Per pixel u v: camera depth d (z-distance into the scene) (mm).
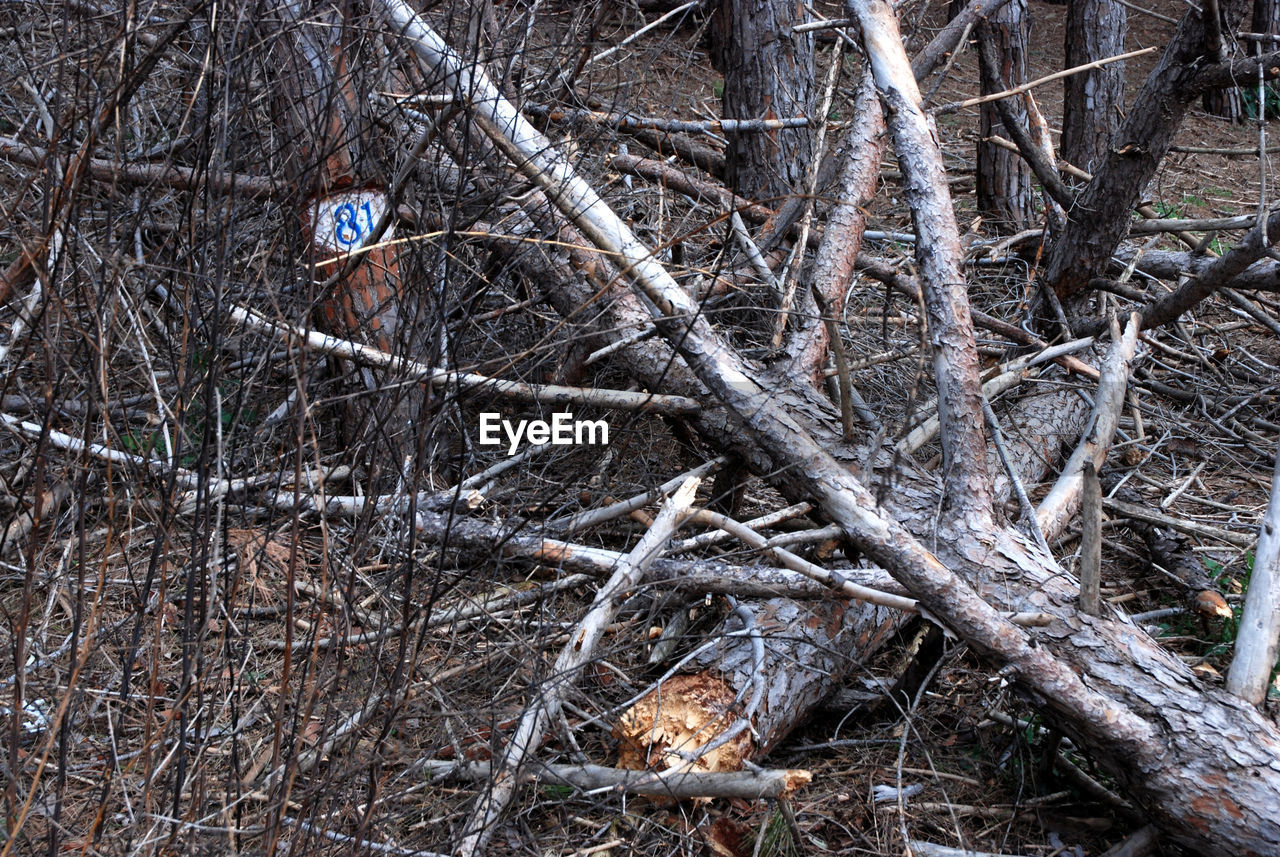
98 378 1900
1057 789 2475
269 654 2611
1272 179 7445
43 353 2213
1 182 2668
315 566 2807
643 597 2873
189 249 2066
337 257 2305
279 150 2562
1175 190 7055
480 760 2326
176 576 2246
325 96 2637
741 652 2557
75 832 1980
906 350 4094
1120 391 3041
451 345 2662
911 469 2795
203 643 1962
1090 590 2359
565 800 2318
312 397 2732
